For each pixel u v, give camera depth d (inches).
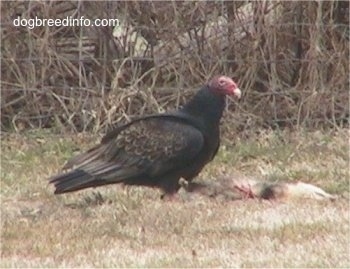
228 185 491.2
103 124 603.5
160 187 470.6
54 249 406.6
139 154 462.0
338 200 482.6
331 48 619.5
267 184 489.4
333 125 614.5
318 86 617.6
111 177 460.8
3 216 462.3
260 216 450.3
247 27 610.5
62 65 605.6
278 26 612.7
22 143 594.6
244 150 574.9
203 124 464.4
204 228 431.8
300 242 410.0
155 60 607.8
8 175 537.6
